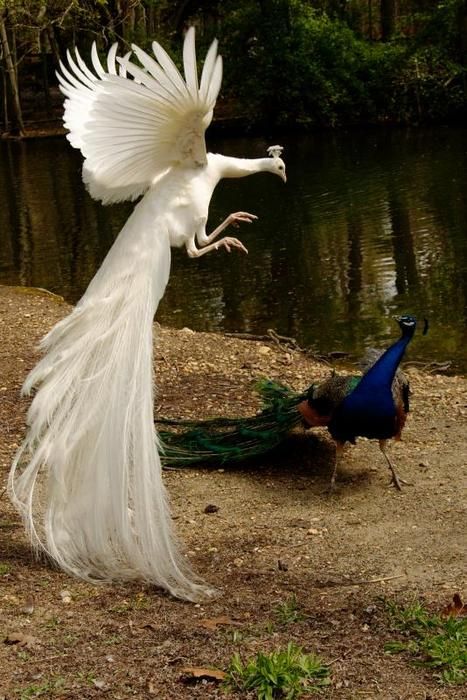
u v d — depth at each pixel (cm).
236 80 6203
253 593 833
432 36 6219
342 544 954
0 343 1738
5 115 6481
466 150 4419
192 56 825
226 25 6222
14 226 3359
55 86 7775
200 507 1063
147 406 846
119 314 880
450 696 653
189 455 1185
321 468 1179
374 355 1204
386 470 1169
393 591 830
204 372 1603
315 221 3078
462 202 3188
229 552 937
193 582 853
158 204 913
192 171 926
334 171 4106
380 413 1063
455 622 745
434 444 1254
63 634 754
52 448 872
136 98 845
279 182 3925
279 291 2297
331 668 694
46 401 881
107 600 816
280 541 964
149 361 862
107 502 849
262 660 686
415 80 6009
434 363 1723
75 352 884
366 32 7762
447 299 2147
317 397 1120
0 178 4594
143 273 891
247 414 1385
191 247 935
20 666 707
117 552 862
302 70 6009
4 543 938
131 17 5644
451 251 2555
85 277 2552
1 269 2684
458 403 1434
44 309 2009
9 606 803
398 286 2277
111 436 846
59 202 3809
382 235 2802
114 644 736
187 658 711
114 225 3281
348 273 2417
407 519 1017
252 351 1750
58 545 872
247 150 5112
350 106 6144
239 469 1179
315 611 789
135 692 669
